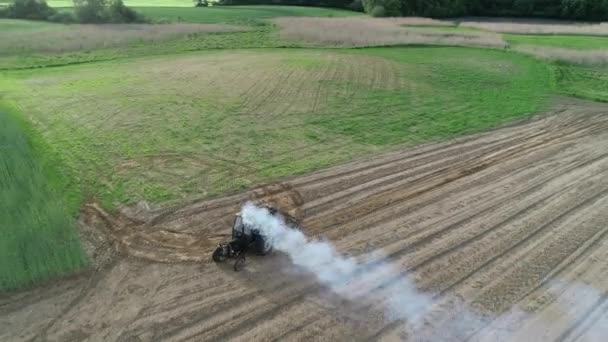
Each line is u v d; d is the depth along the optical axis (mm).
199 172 25000
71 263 17422
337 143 29094
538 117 34406
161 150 27500
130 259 18219
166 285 16875
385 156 27516
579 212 22016
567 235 20219
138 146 27953
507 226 20828
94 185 23484
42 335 14609
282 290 16688
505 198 23172
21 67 45750
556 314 15805
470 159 27469
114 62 48750
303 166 25938
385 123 32469
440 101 37312
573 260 18594
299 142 29047
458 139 30266
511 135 31062
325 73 44594
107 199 22297
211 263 18078
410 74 44969
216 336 14680
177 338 14578
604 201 22984
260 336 14695
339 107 35469
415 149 28625
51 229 19219
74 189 23047
